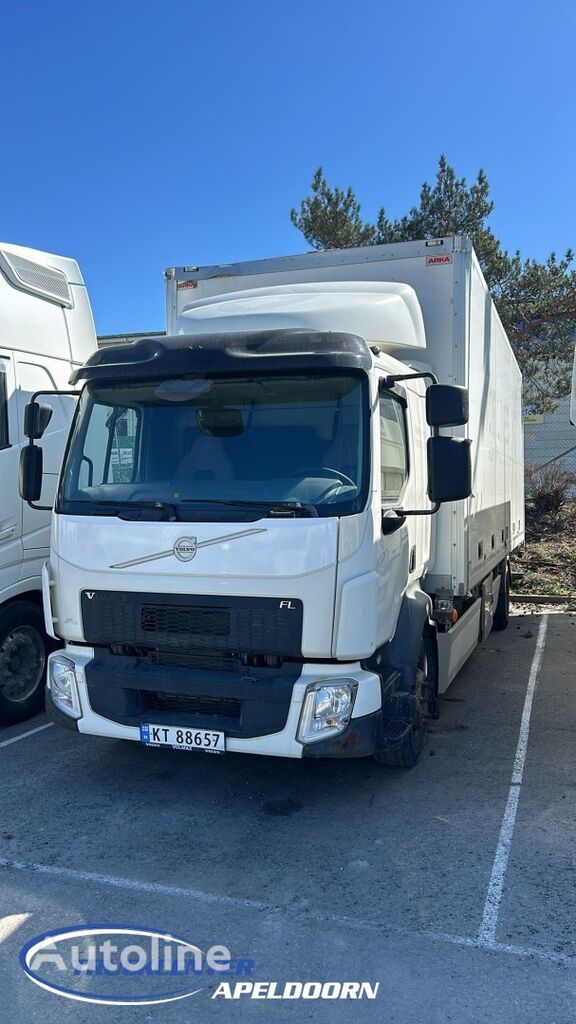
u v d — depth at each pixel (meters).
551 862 3.79
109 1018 2.74
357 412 4.01
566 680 7.22
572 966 2.99
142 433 4.30
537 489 17.81
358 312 4.85
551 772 4.96
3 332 5.91
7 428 5.86
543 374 18.27
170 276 6.53
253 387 4.14
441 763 5.12
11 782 4.82
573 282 16.56
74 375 4.41
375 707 3.98
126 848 3.96
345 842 4.02
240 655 3.97
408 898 3.47
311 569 3.80
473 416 5.87
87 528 4.21
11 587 5.85
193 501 4.04
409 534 4.76
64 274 6.91
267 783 4.79
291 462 4.04
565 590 11.92
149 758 5.21
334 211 16.55
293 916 3.34
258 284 6.24
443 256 5.60
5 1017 2.75
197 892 3.54
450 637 5.47
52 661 4.43
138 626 4.12
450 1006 2.77
